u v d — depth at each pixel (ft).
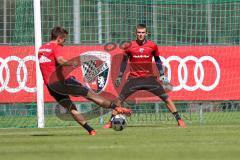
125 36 208.64
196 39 208.33
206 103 183.11
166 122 169.17
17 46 160.35
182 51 165.17
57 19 204.33
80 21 202.80
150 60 141.08
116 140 101.09
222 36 207.51
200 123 162.30
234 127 136.77
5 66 160.04
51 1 205.26
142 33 141.08
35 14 156.25
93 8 204.03
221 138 103.50
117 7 207.62
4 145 94.48
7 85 160.15
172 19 205.98
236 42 207.31
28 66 160.35
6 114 186.80
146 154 77.25
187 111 193.77
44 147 89.56
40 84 155.43
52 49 112.68
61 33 113.19
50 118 187.21
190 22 213.46
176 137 106.22
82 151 82.23
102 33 207.31
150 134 114.83
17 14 195.31
